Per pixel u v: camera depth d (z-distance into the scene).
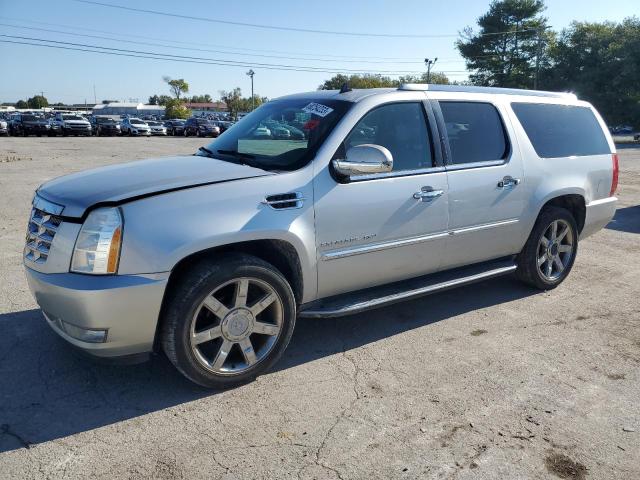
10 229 7.37
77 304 2.89
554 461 2.73
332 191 3.56
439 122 4.21
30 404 3.14
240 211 3.20
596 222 5.50
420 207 3.99
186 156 4.14
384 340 4.11
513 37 58.84
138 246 2.93
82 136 41.72
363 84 74.50
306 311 3.67
